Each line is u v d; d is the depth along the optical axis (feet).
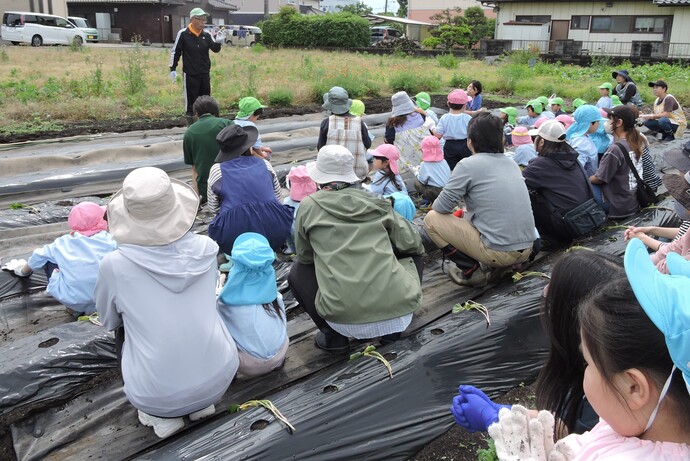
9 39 101.50
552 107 32.01
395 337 12.05
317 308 11.47
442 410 10.56
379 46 113.91
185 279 9.27
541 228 17.52
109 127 32.45
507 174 14.23
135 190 8.93
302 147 31.50
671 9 91.20
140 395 9.40
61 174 23.95
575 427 6.31
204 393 9.67
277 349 11.27
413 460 9.99
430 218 14.99
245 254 10.66
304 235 11.80
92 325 12.68
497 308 13.05
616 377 4.39
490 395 11.30
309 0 238.48
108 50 89.35
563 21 100.83
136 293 9.18
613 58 86.53
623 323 4.28
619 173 18.45
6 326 13.97
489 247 14.29
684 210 11.53
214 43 33.63
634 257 4.18
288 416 9.82
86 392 11.44
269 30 119.14
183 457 9.04
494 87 59.57
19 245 17.94
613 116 18.65
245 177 15.44
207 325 9.55
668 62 83.10
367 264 11.23
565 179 16.72
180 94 43.80
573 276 5.88
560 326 5.98
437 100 49.14
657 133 36.78
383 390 10.53
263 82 51.52
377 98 49.83
